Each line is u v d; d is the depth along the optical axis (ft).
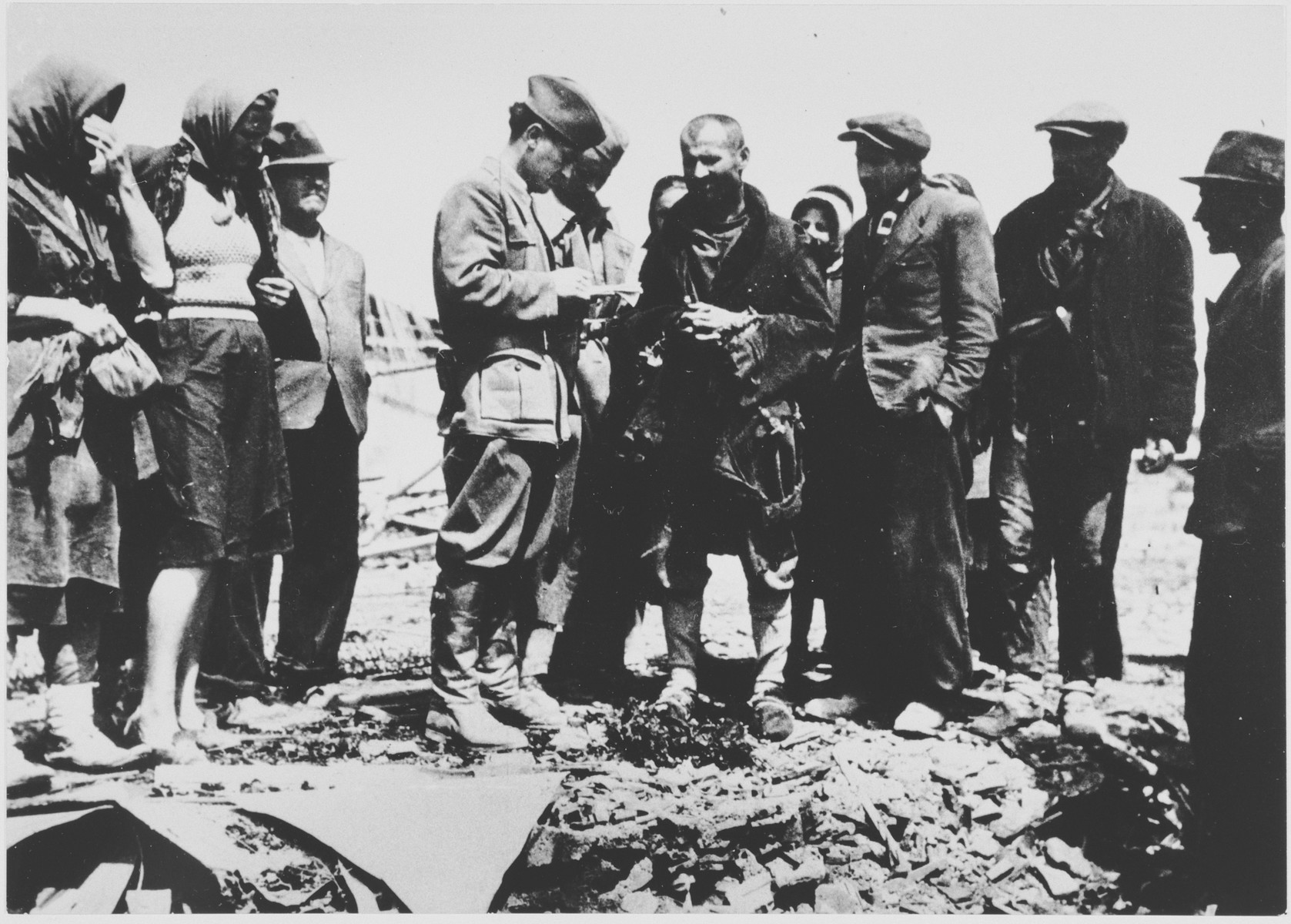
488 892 15.58
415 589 28.81
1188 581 25.90
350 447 20.33
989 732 19.49
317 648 20.38
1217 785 19.33
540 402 18.40
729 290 19.57
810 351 19.65
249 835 16.01
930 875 17.49
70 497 16.87
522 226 18.75
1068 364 20.67
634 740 18.43
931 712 19.66
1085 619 20.52
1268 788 19.36
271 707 19.31
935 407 19.19
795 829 17.42
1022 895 17.51
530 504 18.88
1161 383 20.90
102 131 17.08
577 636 20.90
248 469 18.17
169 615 17.49
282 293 18.83
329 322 19.93
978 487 21.26
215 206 18.29
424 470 31.12
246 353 18.10
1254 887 18.29
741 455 19.33
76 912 15.47
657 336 19.92
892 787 18.22
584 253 19.89
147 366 17.26
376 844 15.83
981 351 19.26
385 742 18.34
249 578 19.27
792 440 19.56
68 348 16.75
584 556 20.45
